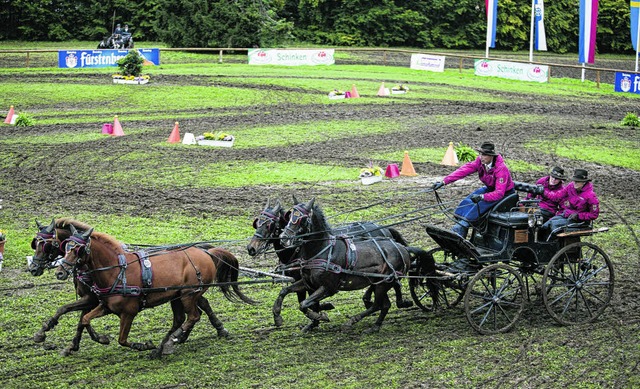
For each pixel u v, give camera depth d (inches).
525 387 400.5
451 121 1336.1
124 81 1635.1
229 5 2188.7
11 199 807.7
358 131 1230.3
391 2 2758.4
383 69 1995.6
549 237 497.7
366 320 508.4
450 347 455.2
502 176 497.4
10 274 580.1
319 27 2763.3
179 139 1136.8
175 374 415.8
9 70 1749.5
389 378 410.3
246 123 1285.7
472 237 515.5
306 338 472.7
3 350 445.1
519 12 2832.2
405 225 734.5
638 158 1079.0
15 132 1184.8
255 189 866.1
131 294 422.6
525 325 495.2
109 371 419.2
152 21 2316.7
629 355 443.2
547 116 1417.3
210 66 1927.9
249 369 423.5
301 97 1549.0
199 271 449.7
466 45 2795.3
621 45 2950.3
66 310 425.1
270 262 623.8
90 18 2539.4
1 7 2465.6
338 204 801.6
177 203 800.9
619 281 584.4
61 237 416.8
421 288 580.7
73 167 966.4
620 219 765.9
